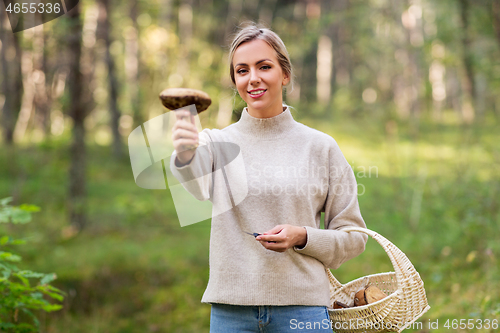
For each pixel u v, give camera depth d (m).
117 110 14.38
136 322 4.32
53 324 4.13
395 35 11.41
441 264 4.62
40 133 11.59
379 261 5.58
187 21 18.00
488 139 6.91
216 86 9.80
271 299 1.66
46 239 6.95
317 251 1.69
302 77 22.50
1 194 8.55
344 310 1.77
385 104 9.91
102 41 13.88
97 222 7.93
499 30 7.66
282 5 26.48
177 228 7.76
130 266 5.88
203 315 4.48
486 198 5.31
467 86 9.38
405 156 8.70
